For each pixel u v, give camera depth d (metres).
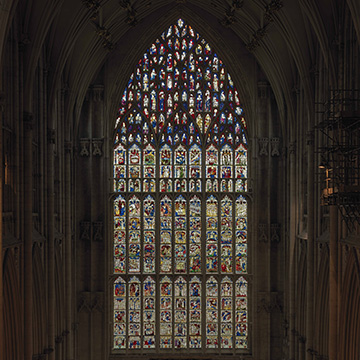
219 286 49.50
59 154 42.22
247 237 49.81
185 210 49.91
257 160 49.12
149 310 49.56
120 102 49.91
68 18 36.69
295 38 37.41
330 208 30.69
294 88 43.31
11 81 30.00
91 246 48.53
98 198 48.81
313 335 36.94
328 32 32.06
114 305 49.53
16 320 29.55
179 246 49.88
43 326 35.91
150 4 45.69
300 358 41.28
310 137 37.44
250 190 49.59
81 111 48.88
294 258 43.88
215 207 49.94
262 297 48.84
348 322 29.22
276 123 49.16
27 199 31.05
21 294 30.48
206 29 49.00
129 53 48.81
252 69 49.16
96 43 43.78
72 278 46.84
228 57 49.25
